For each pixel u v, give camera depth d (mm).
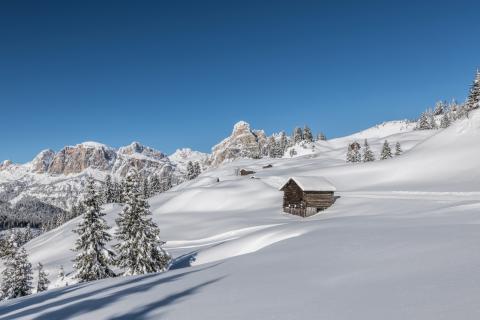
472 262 8898
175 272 16406
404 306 6570
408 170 83438
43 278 43625
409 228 17578
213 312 8102
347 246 14695
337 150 195125
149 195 155875
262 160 190500
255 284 10391
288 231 25891
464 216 22594
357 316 6449
